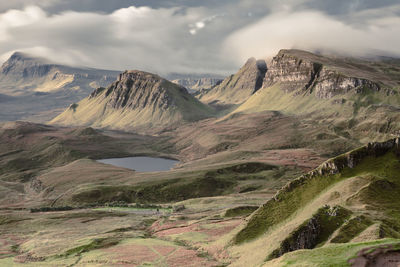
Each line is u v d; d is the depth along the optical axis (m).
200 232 123.12
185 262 90.94
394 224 80.62
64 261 102.25
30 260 107.56
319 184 109.38
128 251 105.69
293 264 56.97
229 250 94.56
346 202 95.44
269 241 85.94
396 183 102.25
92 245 116.81
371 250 54.81
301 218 91.75
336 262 52.88
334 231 81.50
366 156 113.56
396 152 114.25
